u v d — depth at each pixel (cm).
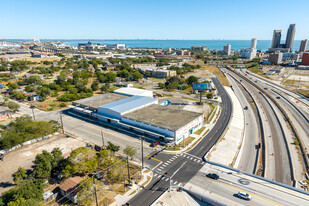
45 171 5625
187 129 8756
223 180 6006
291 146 8512
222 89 18288
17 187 4953
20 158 7069
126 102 11225
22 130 8469
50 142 8281
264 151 8100
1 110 11525
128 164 6500
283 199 5228
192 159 7119
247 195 5206
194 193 5362
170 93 16488
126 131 9262
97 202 5053
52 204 5016
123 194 5378
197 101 14325
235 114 12075
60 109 12531
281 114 12431
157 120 8962
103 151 6444
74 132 9250
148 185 5766
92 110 11044
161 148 7812
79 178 5641
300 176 6494
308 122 11175
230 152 7775
